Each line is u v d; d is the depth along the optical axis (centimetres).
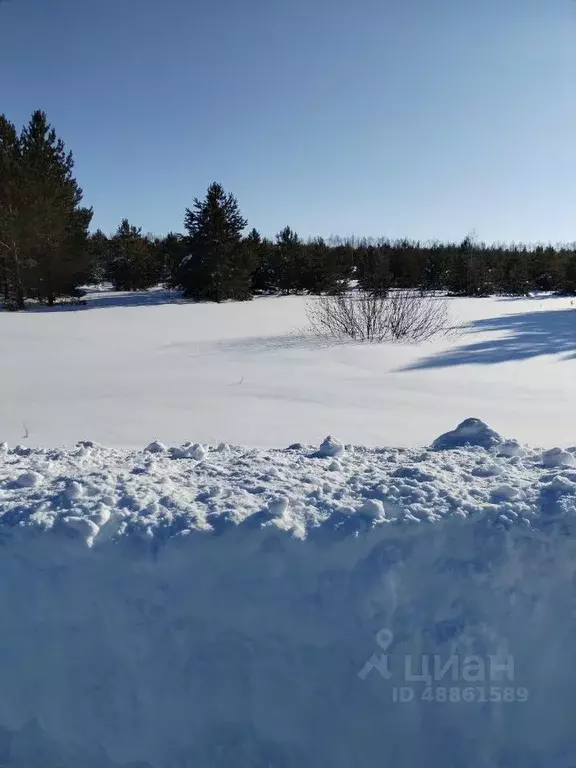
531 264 4203
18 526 227
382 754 210
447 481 270
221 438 577
